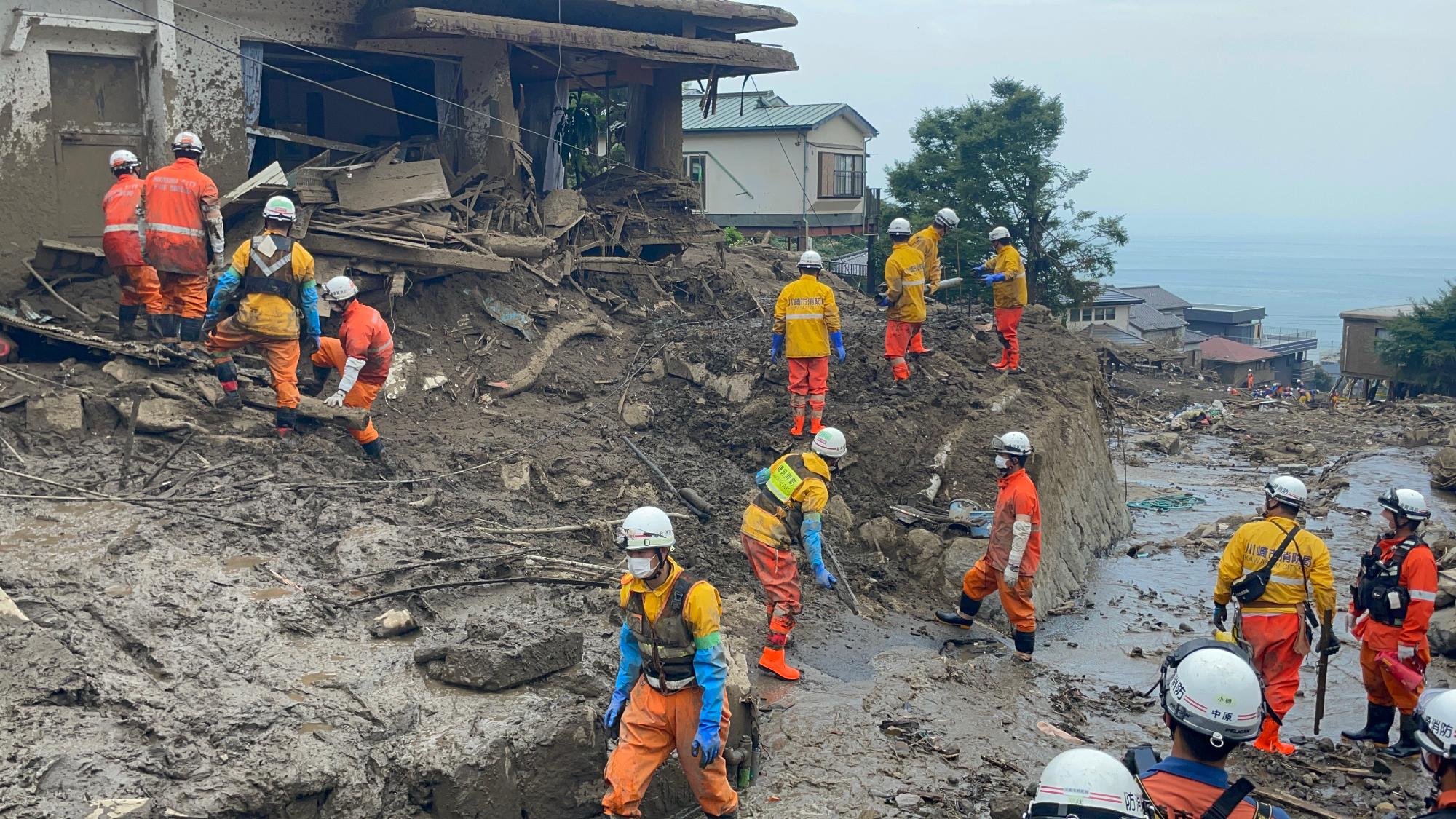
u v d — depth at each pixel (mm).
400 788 5367
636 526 5031
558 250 14852
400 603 7062
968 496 11391
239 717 5418
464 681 6020
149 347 9922
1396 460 19375
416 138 15047
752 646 8172
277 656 6168
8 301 10898
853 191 39344
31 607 6172
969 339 14672
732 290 15898
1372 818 6793
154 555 7102
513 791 5496
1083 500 13227
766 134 36938
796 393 11383
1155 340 62938
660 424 12172
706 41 17266
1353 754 7746
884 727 7137
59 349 10289
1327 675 9578
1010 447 8820
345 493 8758
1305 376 74625
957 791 6445
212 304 9148
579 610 7266
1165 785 3596
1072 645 9906
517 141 15328
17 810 4531
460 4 15203
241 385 10312
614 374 13070
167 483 8336
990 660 8961
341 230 12008
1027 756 7086
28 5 11062
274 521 7934
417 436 10484
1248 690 3520
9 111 11070
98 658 5766
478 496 9320
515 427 11211
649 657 5207
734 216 37938
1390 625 7590
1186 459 20359
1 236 11086
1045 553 11430
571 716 5766
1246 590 7590
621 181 17250
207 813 4762
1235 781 3496
